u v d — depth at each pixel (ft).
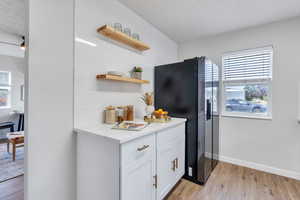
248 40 7.93
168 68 7.30
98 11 5.19
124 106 6.18
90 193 4.23
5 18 8.41
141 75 6.91
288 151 6.98
